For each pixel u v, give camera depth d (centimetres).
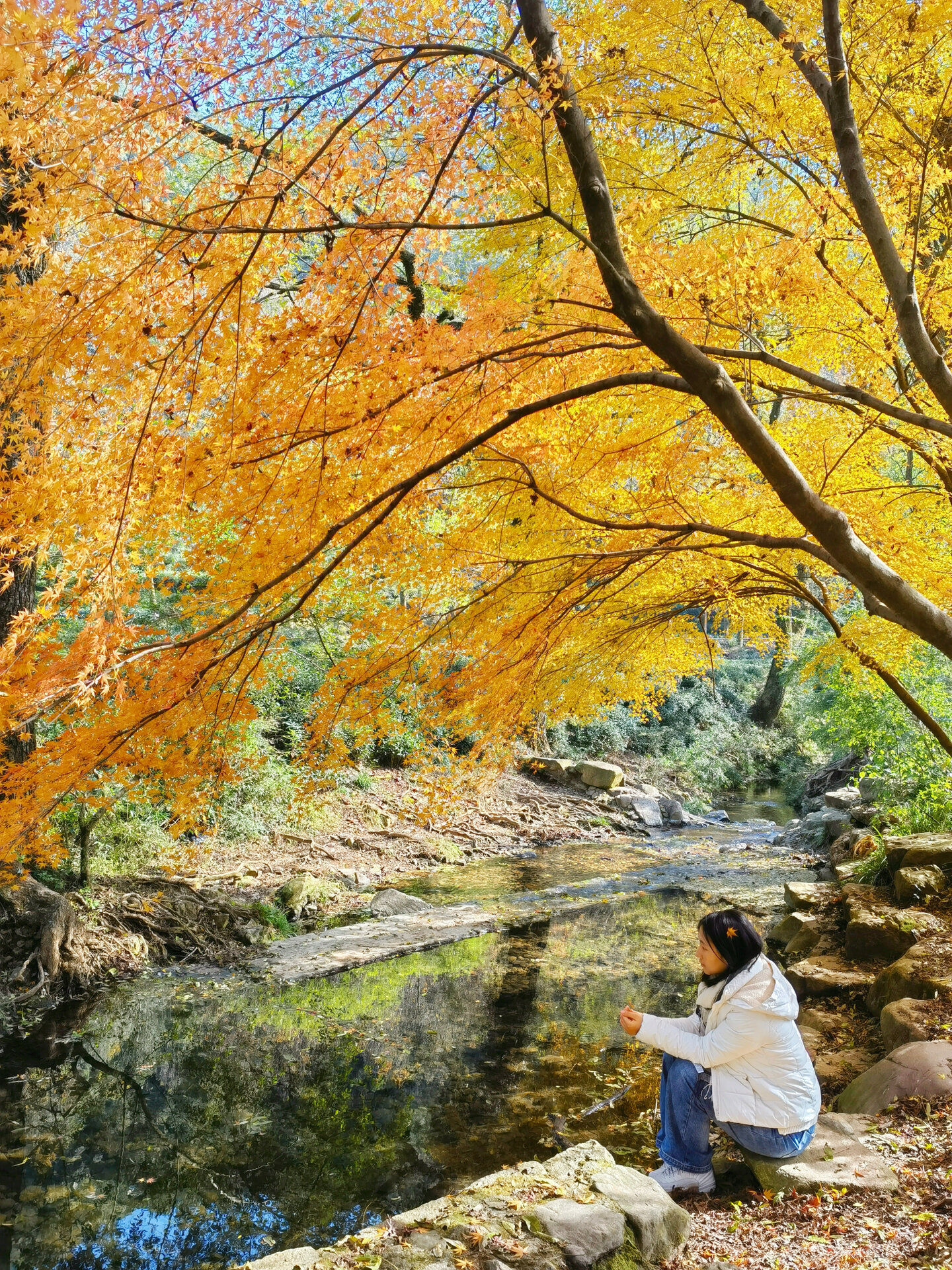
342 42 245
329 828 1165
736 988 359
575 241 402
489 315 259
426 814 394
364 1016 631
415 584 340
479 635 358
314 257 275
